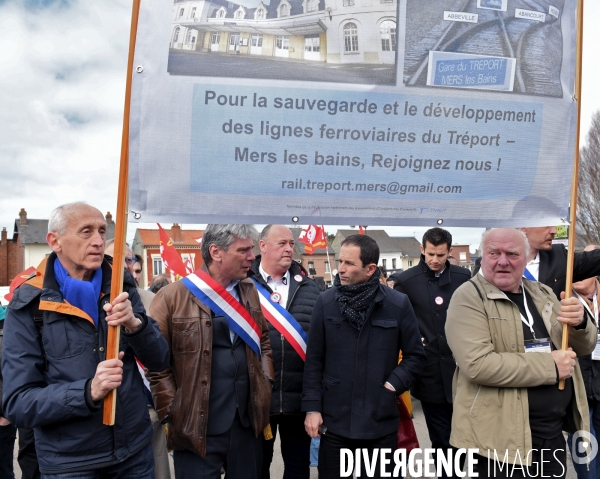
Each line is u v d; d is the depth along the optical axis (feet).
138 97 7.17
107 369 6.84
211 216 7.48
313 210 7.73
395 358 10.11
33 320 7.42
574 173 8.36
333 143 7.69
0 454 12.25
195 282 8.92
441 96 7.93
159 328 8.62
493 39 8.04
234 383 8.84
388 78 7.75
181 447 8.42
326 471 9.93
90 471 7.41
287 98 7.51
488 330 8.60
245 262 8.95
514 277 8.66
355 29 7.64
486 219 8.27
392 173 7.89
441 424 12.97
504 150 8.23
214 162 7.43
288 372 11.17
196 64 7.27
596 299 12.96
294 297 11.96
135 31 7.07
